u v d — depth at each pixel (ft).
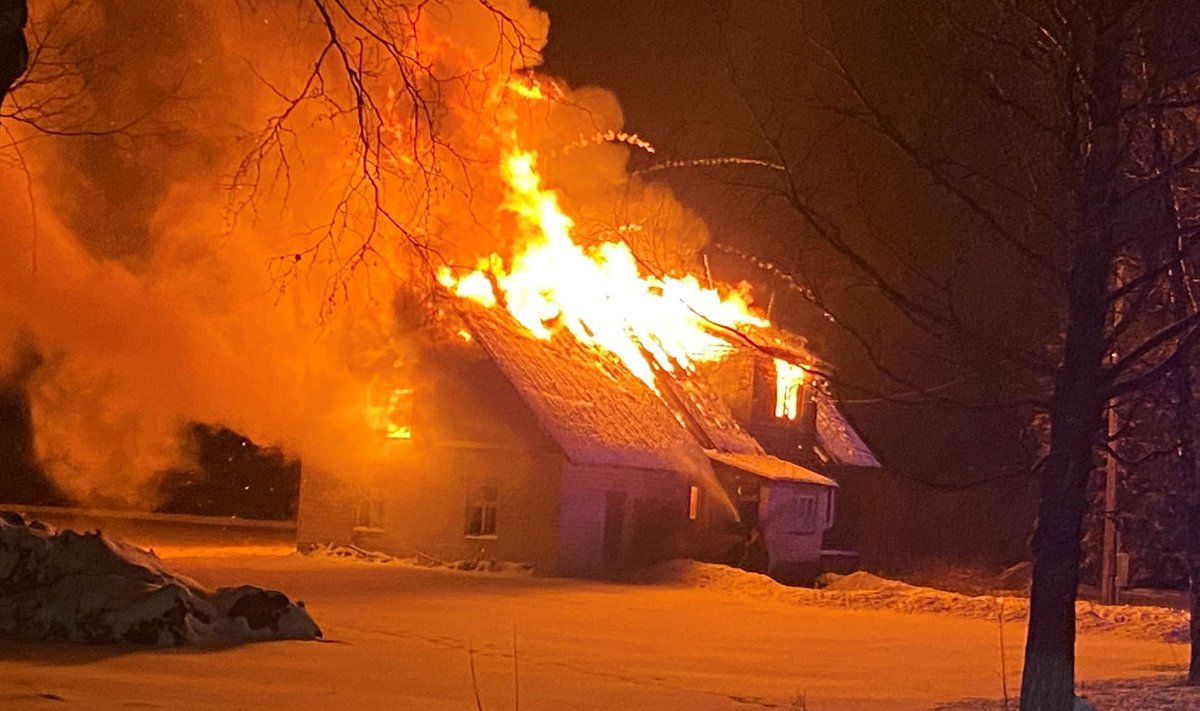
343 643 58.34
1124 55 33.96
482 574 110.93
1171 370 33.01
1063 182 33.71
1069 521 32.86
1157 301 44.57
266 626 57.31
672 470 123.65
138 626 53.11
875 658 66.80
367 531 122.42
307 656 53.16
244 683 44.91
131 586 54.54
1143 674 62.03
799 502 132.77
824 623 86.48
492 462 117.19
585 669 55.57
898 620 92.94
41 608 53.11
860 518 159.84
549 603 88.02
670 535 125.70
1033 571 33.50
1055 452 33.09
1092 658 72.38
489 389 117.91
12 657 47.83
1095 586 158.92
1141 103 33.53
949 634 83.41
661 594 101.50
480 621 73.41
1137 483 115.03
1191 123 38.75
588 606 87.76
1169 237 35.91
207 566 103.45
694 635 73.61
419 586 95.09
